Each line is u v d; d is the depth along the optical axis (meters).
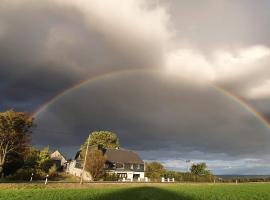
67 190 39.97
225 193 42.47
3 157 56.31
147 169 99.19
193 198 35.53
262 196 39.34
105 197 33.16
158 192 40.41
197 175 94.75
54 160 115.81
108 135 120.00
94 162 74.44
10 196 31.52
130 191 40.66
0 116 54.59
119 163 95.44
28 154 62.78
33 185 43.75
